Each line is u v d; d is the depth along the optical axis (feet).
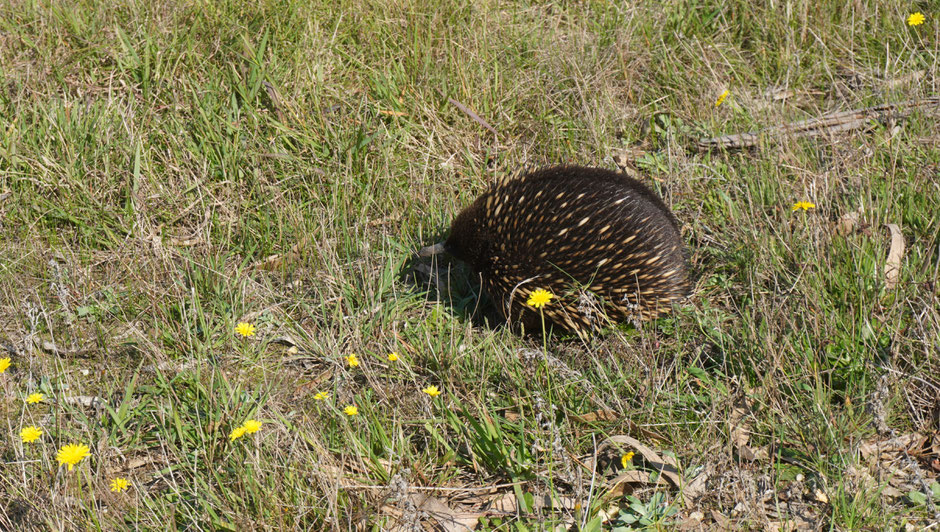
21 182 16.52
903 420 11.53
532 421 11.69
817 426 10.93
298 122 17.71
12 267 15.10
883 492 10.36
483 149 18.48
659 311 13.75
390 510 10.55
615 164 17.52
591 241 13.07
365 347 13.67
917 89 18.44
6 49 18.80
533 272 13.48
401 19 20.10
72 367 13.47
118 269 15.39
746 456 11.10
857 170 16.14
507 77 19.65
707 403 11.86
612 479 11.01
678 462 10.38
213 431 11.65
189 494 10.80
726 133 18.97
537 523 9.92
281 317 14.65
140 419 12.17
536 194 13.55
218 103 18.15
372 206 16.96
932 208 15.28
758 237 14.80
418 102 18.53
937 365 11.89
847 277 13.80
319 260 15.70
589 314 12.42
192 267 14.90
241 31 18.97
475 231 14.25
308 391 13.01
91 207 16.15
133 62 18.54
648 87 20.27
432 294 15.46
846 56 21.13
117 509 10.46
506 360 13.05
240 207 16.67
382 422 11.94
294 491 10.30
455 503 10.81
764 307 12.48
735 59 20.95
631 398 12.07
